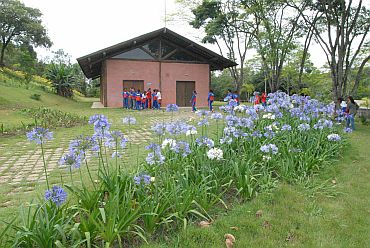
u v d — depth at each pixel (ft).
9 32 153.79
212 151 13.65
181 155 14.56
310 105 24.14
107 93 76.02
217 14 78.59
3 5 149.69
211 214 11.64
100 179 11.97
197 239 9.80
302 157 17.63
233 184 13.91
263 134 19.77
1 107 62.80
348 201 13.43
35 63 185.57
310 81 96.17
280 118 23.50
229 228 10.46
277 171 16.25
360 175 17.35
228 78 146.00
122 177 11.79
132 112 58.44
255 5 66.85
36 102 81.35
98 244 9.24
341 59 46.88
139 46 77.56
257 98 25.67
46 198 9.05
